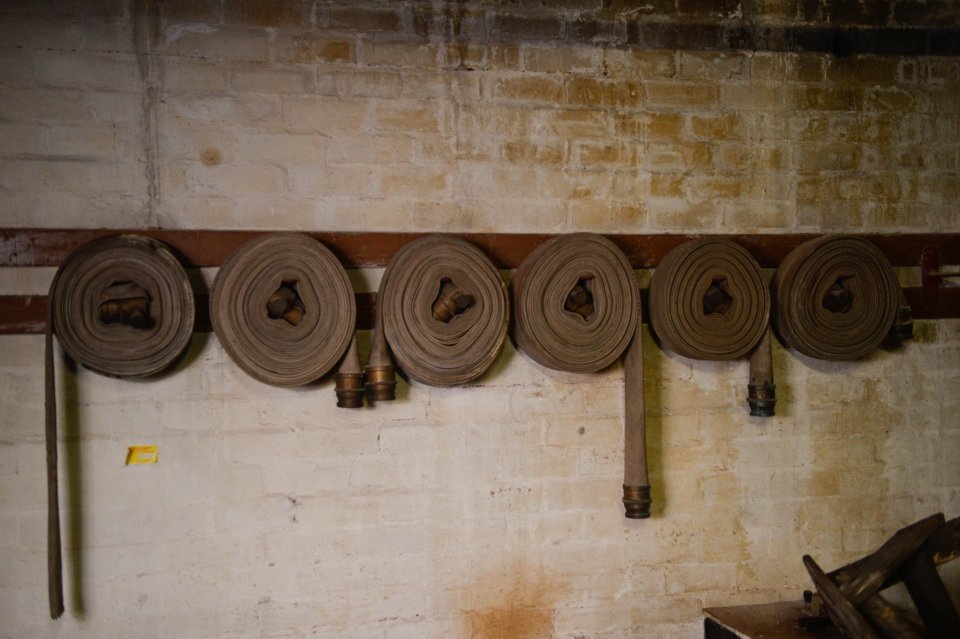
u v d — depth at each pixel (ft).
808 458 9.27
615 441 8.80
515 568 8.57
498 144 8.61
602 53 8.87
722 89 9.13
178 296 7.52
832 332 8.76
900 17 9.58
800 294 8.69
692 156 9.05
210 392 7.97
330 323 7.73
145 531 7.83
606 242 8.27
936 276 9.37
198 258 7.86
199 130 8.00
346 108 8.29
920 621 9.30
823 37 9.38
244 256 7.60
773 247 9.13
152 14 7.92
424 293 7.85
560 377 8.70
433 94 8.48
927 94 9.62
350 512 8.21
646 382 8.91
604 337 8.26
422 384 8.38
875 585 7.54
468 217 8.52
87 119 7.79
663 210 8.96
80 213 7.75
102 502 7.75
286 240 7.67
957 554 7.72
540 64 8.72
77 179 7.75
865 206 9.44
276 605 8.06
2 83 7.62
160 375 7.87
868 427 9.41
